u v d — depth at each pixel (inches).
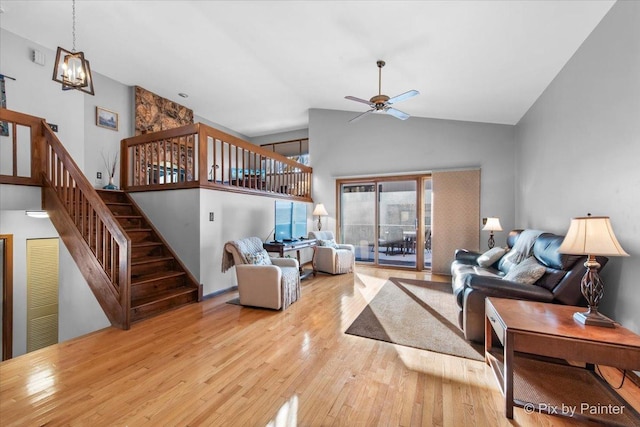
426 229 241.3
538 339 63.9
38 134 136.0
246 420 63.4
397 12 109.1
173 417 64.1
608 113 95.6
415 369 84.6
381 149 250.1
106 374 81.0
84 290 161.3
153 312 128.4
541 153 156.4
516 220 204.2
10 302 138.3
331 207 269.7
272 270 134.2
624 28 86.6
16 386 75.0
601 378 78.8
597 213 102.7
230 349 96.4
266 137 358.0
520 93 158.6
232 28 151.0
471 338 101.5
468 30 111.3
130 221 167.6
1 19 149.3
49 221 151.7
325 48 147.9
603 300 97.6
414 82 166.6
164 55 185.0
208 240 156.7
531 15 98.3
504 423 62.5
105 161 209.0
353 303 147.3
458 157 223.9
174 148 256.1
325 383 77.3
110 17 150.6
